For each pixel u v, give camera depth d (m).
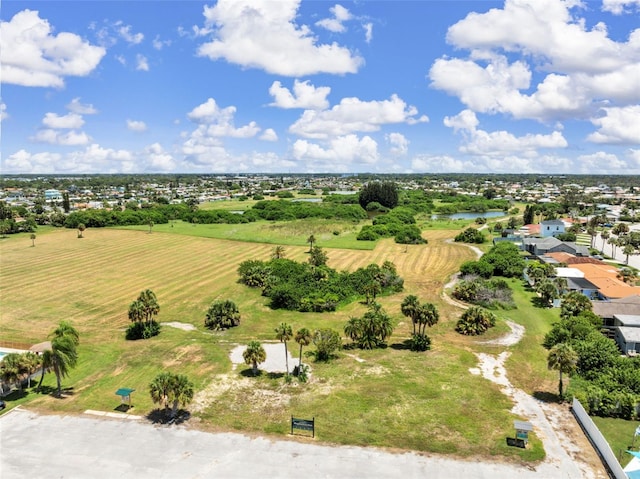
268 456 34.97
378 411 41.50
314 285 79.62
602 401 40.97
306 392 45.28
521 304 75.06
